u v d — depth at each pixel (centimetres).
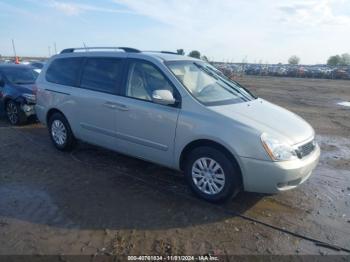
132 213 383
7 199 411
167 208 398
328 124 966
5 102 828
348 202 433
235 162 385
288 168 364
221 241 334
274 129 386
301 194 453
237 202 419
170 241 331
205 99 426
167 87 437
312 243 337
